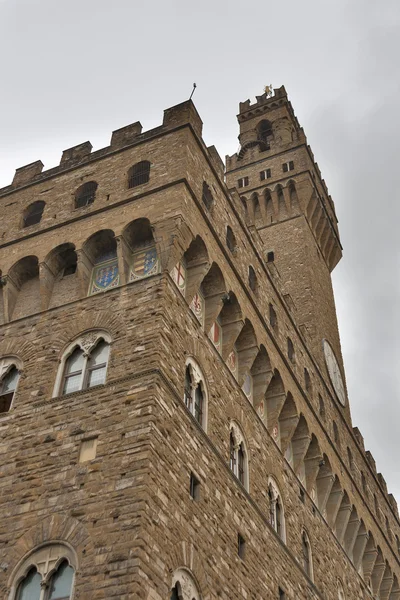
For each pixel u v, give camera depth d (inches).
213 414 1314.0
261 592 1273.4
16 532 1040.8
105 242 1428.4
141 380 1141.1
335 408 2176.4
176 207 1363.2
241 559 1235.9
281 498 1546.5
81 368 1245.7
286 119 3339.1
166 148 1510.8
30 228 1530.5
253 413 1528.1
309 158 3043.8
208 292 1456.7
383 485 2536.9
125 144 1587.1
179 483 1096.2
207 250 1403.8
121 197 1457.9
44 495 1067.3
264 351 1601.9
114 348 1219.9
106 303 1307.8
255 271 1726.1
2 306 1465.3
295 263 2623.0
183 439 1155.3
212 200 1551.4
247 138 3353.8
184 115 1552.7
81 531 991.6
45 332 1337.4
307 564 1598.2
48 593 960.3
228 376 1448.1
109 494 1016.9
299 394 1776.6
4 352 1353.3
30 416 1198.9
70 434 1131.9
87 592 919.0
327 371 2273.6
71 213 1503.4
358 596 1916.8
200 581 1061.1
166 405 1135.0
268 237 2778.1
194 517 1109.7
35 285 1473.9
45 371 1264.8
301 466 1758.1
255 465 1449.3
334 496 1902.1
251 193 2947.8
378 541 2180.1
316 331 2349.9
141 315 1243.2
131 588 896.9
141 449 1048.8
